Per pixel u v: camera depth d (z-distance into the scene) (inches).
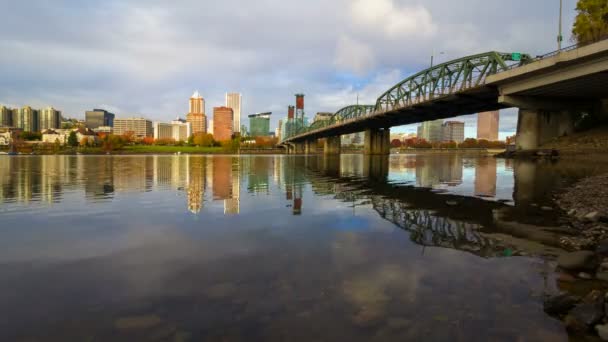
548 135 2098.9
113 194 818.8
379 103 3917.3
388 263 313.3
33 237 418.0
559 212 542.3
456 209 587.5
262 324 205.0
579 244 358.6
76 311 223.8
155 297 244.7
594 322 193.0
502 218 501.7
